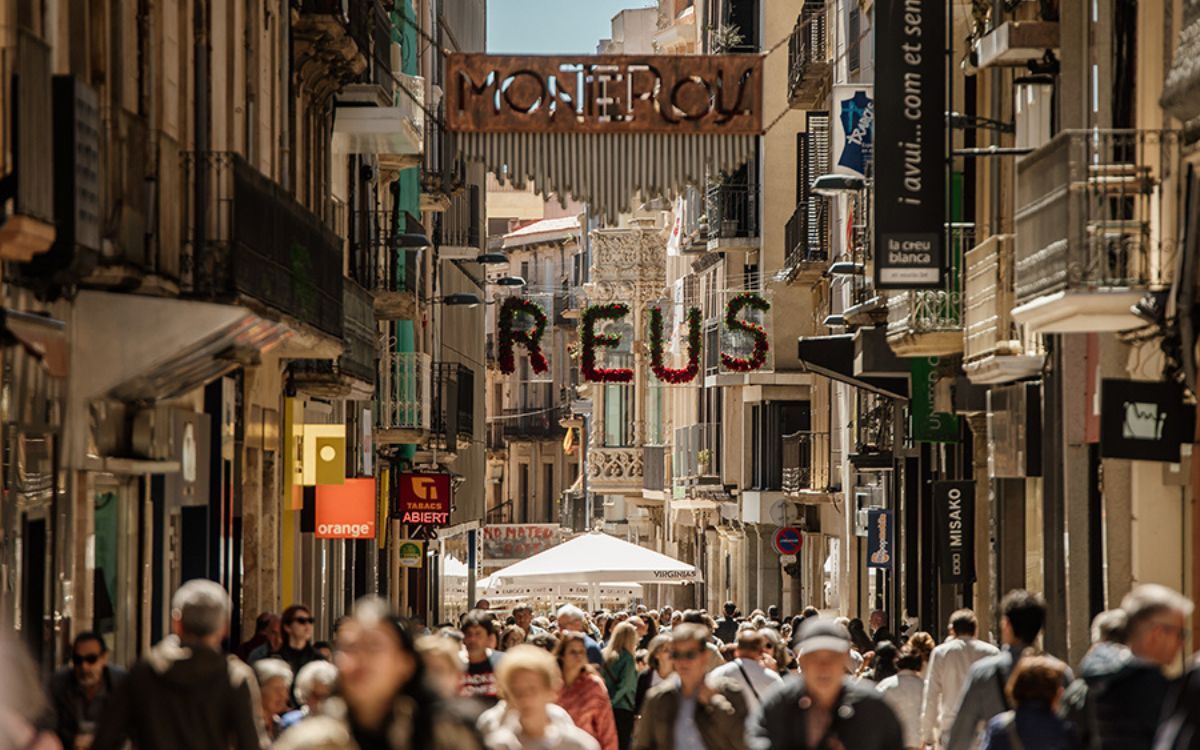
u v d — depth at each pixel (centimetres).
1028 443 4450
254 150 4891
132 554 3844
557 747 2084
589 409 17825
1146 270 3372
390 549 8394
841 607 8550
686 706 2523
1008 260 4478
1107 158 3844
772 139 10694
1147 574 3766
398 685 1511
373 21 6241
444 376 8738
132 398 3466
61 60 3206
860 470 7456
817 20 8562
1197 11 3038
